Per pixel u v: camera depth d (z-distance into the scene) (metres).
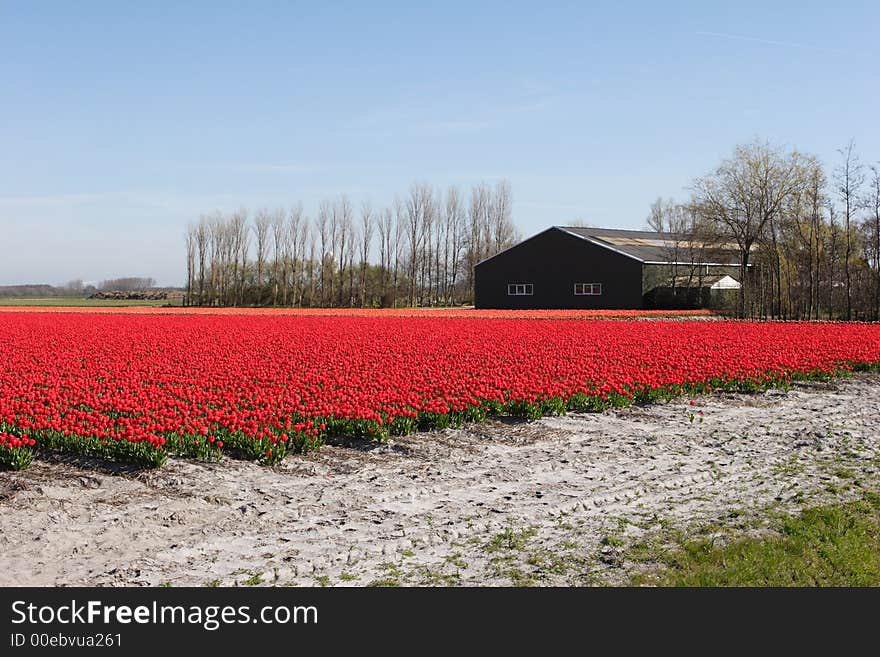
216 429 12.88
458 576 7.87
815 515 9.63
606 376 18.62
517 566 8.11
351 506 10.08
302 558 8.30
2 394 16.72
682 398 18.33
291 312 68.50
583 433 14.58
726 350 25.67
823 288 59.53
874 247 53.75
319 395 16.33
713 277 71.50
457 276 113.88
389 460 12.47
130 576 7.84
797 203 61.12
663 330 35.34
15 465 11.30
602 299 68.94
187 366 21.58
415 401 15.24
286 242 107.88
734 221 62.81
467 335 32.50
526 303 74.19
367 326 39.47
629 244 74.44
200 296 108.69
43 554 8.33
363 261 107.12
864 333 33.19
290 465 11.99
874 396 19.19
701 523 9.46
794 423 15.80
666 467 12.24
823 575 7.91
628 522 9.49
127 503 9.97
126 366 21.56
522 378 18.33
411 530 9.18
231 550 8.52
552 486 11.12
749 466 12.34
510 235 114.25
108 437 12.19
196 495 10.33
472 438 13.99
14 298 143.38
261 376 19.34
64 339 30.67
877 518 9.67
